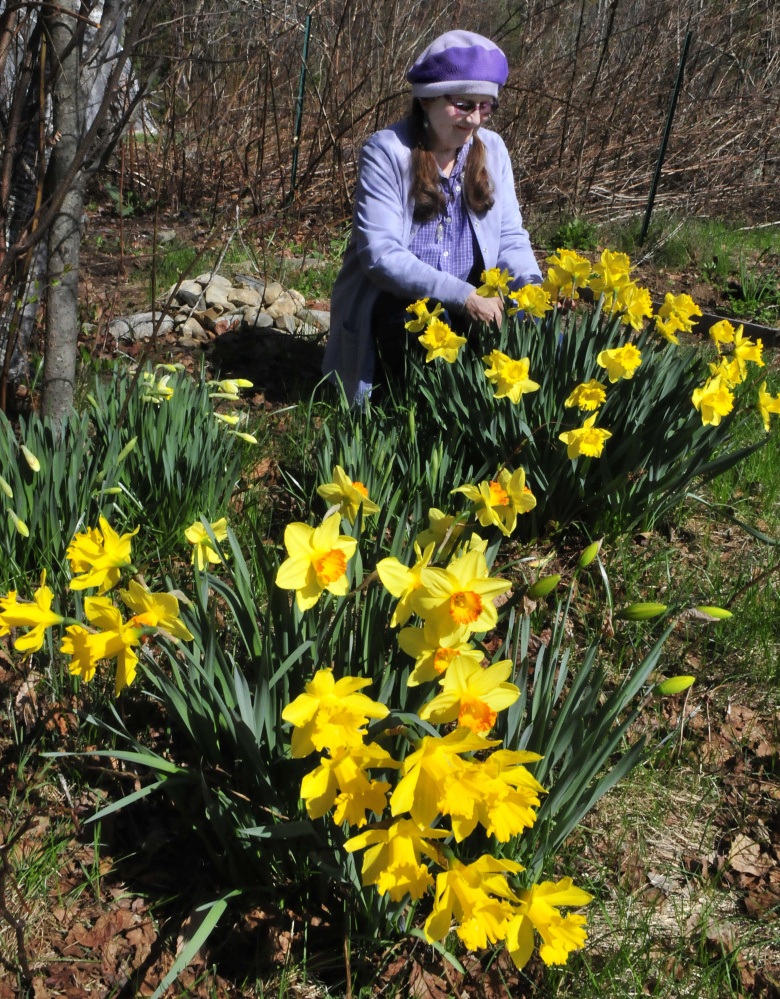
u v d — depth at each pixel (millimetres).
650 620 2721
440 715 1333
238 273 5770
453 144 3574
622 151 9367
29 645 1463
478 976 1742
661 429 2922
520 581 2869
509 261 3867
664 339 3562
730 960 1779
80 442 2674
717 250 7281
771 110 9852
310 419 3693
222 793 1788
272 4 7848
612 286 3102
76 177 2752
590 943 1810
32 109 2758
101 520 1515
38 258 3465
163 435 2902
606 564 2963
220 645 1899
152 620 1432
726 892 1976
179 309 4926
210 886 1895
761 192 9578
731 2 10336
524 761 1240
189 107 8000
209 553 1882
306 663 1784
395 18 8758
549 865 1844
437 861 1271
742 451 2869
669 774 2266
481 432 3012
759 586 2887
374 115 8492
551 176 8891
